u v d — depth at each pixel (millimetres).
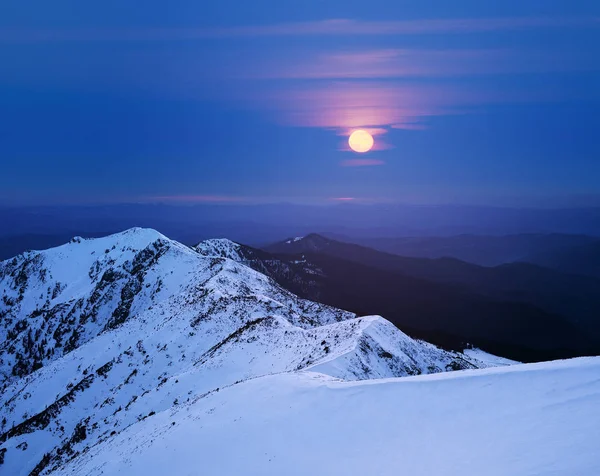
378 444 24062
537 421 21219
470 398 24938
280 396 33219
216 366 66938
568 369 24516
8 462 74312
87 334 155625
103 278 176125
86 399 85500
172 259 166250
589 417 20281
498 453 19812
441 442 22375
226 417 33531
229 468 26562
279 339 69750
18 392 104438
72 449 67750
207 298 104062
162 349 89625
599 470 16281
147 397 67188
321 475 23016
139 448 36375
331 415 28188
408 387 27906
